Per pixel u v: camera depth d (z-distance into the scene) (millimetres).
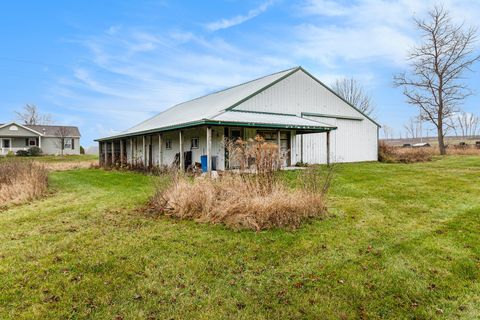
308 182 6312
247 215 5293
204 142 14352
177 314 2830
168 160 17531
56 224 5652
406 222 5469
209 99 20281
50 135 39250
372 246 4367
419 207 6527
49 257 4055
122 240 4668
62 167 20906
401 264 3797
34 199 8406
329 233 4898
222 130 13625
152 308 2922
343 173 12219
